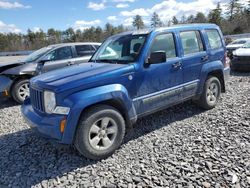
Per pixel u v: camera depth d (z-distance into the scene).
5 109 7.34
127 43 4.98
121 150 4.30
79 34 75.19
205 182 3.30
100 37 70.81
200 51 5.75
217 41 6.30
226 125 5.05
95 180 3.50
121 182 3.42
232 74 10.96
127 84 4.36
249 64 10.73
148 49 4.69
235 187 3.18
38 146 4.59
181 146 4.30
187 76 5.39
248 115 5.49
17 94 7.73
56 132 3.74
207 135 4.66
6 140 4.96
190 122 5.38
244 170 3.50
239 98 6.88
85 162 3.99
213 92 6.12
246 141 4.32
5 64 7.95
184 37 5.45
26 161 4.10
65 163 3.98
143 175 3.54
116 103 4.27
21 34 72.19
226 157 3.85
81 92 3.85
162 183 3.34
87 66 4.64
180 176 3.46
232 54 11.64
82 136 3.83
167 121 5.50
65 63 8.48
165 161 3.86
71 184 3.45
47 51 8.49
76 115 3.73
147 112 4.76
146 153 4.15
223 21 68.94
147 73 4.62
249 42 12.55
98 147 4.00
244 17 61.59
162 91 4.93
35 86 4.15
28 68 7.80
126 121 4.42
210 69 5.84
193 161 3.80
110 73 4.16
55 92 3.74
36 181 3.56
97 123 4.00
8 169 3.88
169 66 5.00
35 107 4.25
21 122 6.05
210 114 5.77
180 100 5.37
